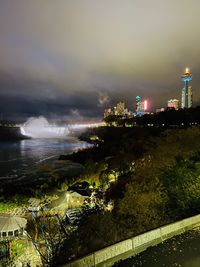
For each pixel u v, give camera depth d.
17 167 92.00
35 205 33.28
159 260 14.23
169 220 19.55
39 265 16.86
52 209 31.41
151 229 16.28
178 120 158.50
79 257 13.04
